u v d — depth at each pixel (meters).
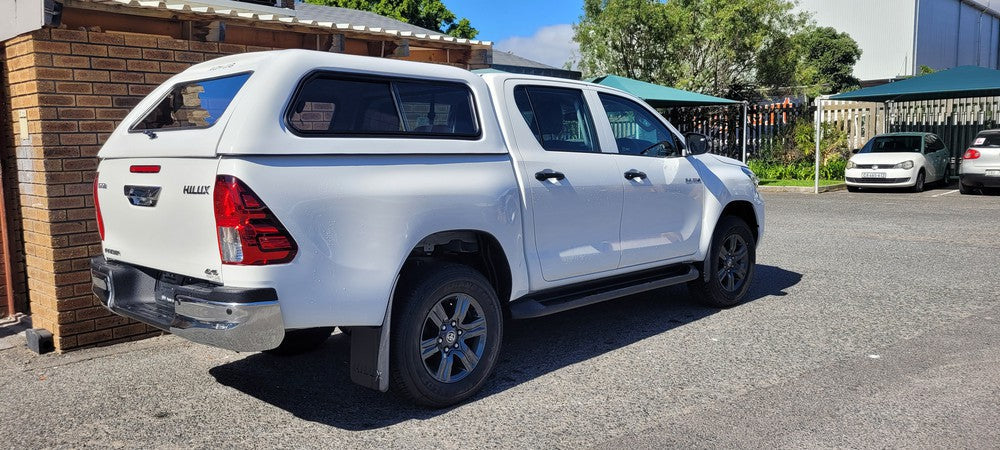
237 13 6.40
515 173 4.84
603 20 24.38
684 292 7.47
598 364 5.23
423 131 4.48
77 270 5.77
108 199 4.55
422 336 4.36
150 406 4.60
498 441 3.98
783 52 24.98
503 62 21.91
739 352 5.40
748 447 3.79
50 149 5.55
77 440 4.11
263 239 3.66
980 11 62.03
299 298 3.79
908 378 4.73
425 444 3.96
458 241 4.81
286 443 4.01
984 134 16.42
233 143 3.67
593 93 5.72
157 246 4.17
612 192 5.47
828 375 4.83
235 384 4.98
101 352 5.76
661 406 4.39
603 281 5.67
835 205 14.97
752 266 6.89
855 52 44.00
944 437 3.84
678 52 24.50
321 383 4.99
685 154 6.30
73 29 5.59
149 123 4.62
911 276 7.87
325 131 4.00
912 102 21.36
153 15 5.94
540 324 6.36
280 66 3.97
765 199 16.67
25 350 5.85
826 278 7.89
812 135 20.95
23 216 6.01
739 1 23.58
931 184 19.03
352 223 3.96
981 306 6.53
